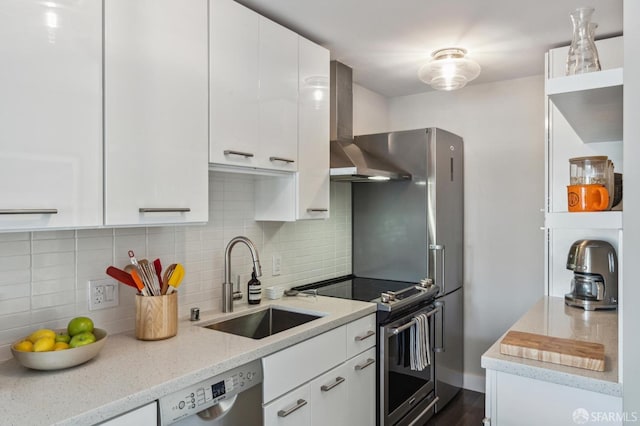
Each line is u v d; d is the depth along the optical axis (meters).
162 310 1.68
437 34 2.38
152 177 1.53
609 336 1.73
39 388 1.23
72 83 1.31
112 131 1.41
